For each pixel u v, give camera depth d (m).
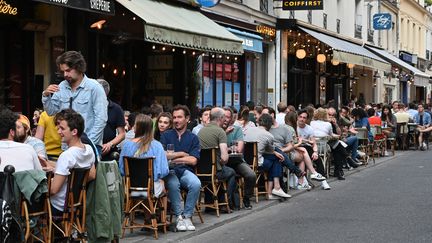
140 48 19.02
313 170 15.17
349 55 26.28
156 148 9.52
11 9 12.73
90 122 8.52
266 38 24.97
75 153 7.38
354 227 10.42
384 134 24.19
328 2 32.47
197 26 16.19
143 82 19.27
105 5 12.81
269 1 25.36
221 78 22.22
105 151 9.24
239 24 21.98
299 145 14.89
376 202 13.14
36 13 14.13
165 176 9.65
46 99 8.61
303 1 24.42
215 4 18.34
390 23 39.03
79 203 7.54
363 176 17.98
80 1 12.00
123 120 9.82
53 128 8.80
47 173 7.38
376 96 41.69
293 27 25.81
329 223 10.83
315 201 13.44
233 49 17.27
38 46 14.30
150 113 12.51
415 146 28.45
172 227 10.04
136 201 9.71
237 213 11.70
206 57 21.03
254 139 13.14
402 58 47.78
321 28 29.92
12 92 13.95
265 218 11.45
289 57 28.14
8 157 7.07
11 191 6.30
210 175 11.08
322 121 17.06
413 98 54.94
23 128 8.24
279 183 13.40
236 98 23.55
